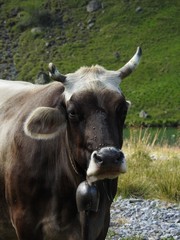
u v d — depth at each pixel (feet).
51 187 37.19
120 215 69.97
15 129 39.45
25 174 37.58
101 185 36.99
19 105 41.88
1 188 40.09
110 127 32.27
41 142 37.65
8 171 38.75
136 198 79.71
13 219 38.65
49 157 37.35
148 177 87.20
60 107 34.88
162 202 77.56
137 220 67.51
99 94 32.96
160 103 552.00
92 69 35.24
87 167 32.53
